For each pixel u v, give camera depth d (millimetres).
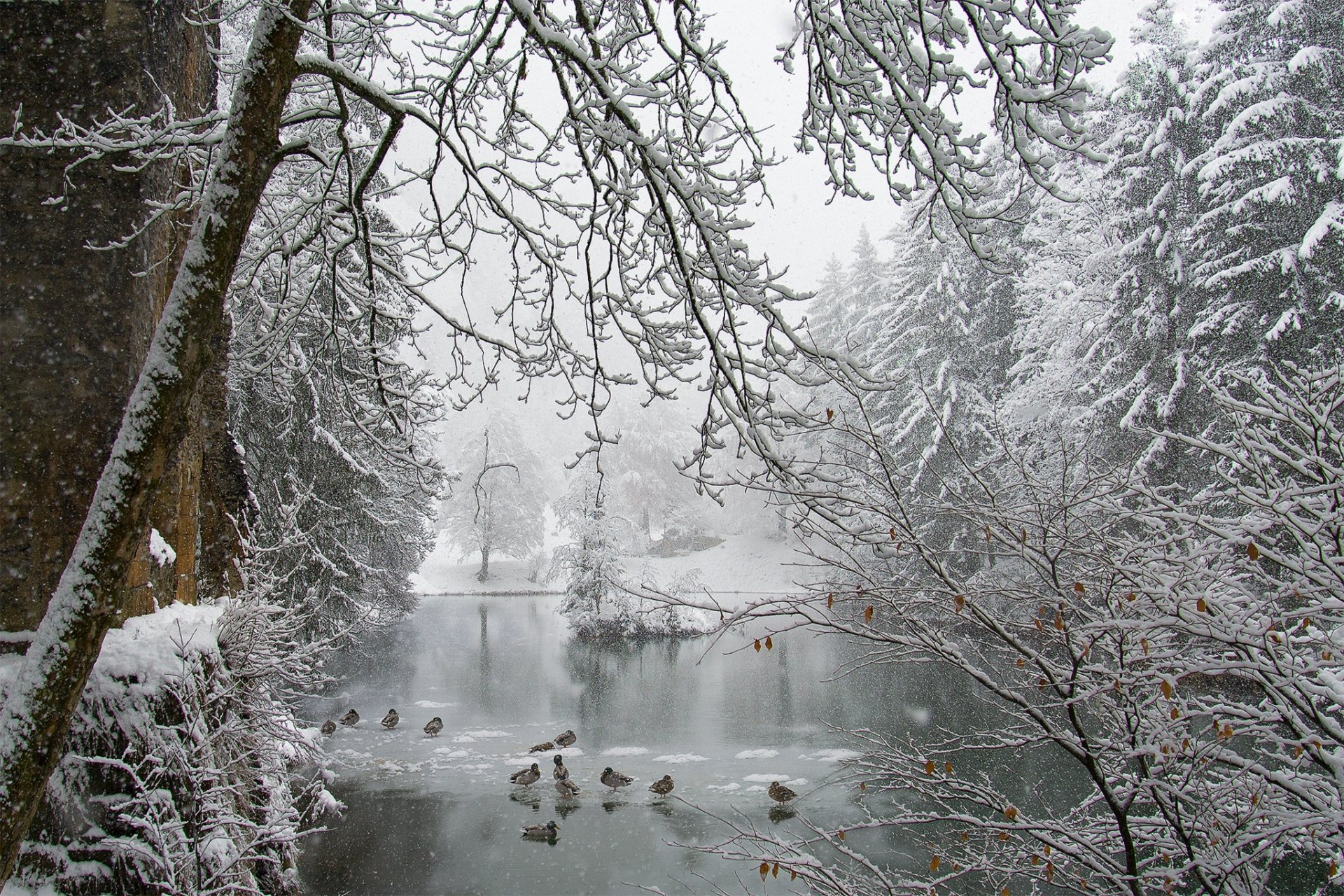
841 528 4375
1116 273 20297
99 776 4891
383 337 8273
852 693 18859
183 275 3756
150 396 3648
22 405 5273
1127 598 4121
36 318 5344
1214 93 18719
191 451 7246
